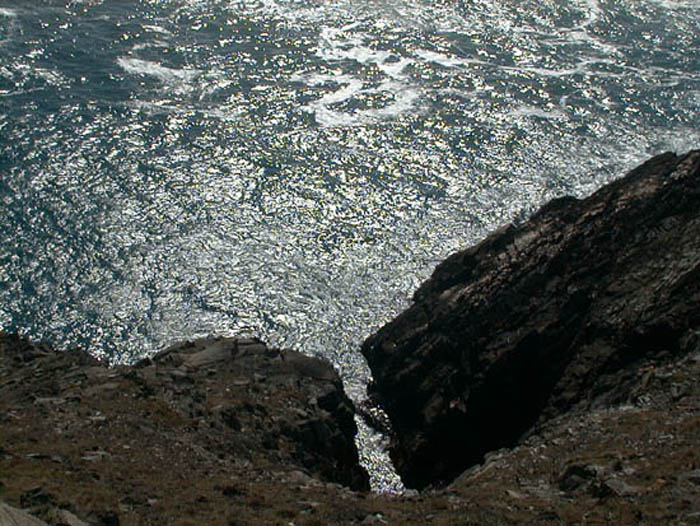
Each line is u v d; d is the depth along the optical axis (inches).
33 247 2139.5
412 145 2630.4
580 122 2780.5
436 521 787.4
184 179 2421.3
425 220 2329.0
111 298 2023.9
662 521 724.0
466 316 1781.5
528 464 1032.8
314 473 1245.7
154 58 3014.3
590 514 768.9
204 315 2004.2
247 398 1427.2
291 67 3029.0
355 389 1876.2
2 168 2384.4
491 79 3011.8
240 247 2206.0
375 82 2967.5
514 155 2600.9
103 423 1099.3
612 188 1839.3
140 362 1565.0
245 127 2672.2
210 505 808.3
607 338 1513.3
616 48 3294.8
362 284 2123.5
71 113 2662.4
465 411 1658.5
